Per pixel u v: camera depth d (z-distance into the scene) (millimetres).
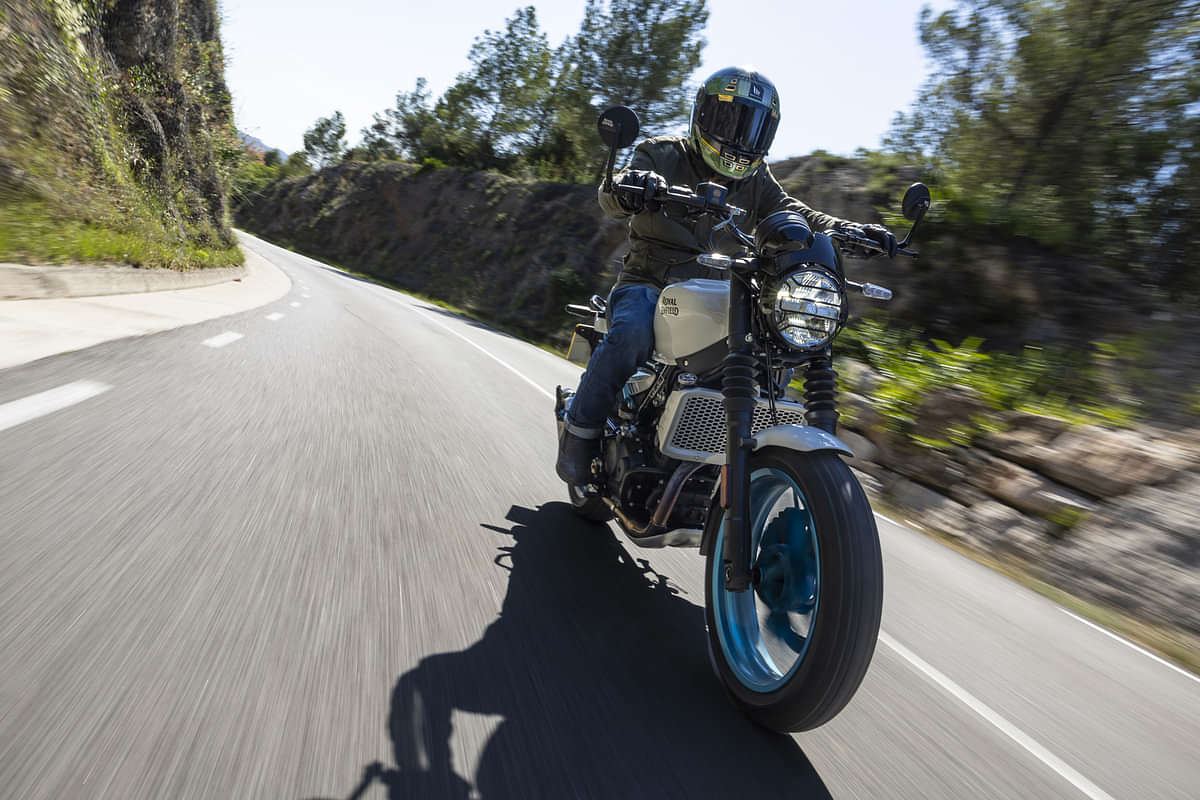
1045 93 10945
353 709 1958
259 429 4637
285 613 2404
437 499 3891
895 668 2941
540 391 8305
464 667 2281
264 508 3307
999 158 11383
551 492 4430
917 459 6535
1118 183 10195
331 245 67812
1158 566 4527
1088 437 5586
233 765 1672
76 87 13008
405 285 52094
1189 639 4035
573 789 1811
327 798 1619
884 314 10727
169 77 20359
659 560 3625
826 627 2055
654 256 3338
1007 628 3639
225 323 9242
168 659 2041
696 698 2375
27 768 1570
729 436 2447
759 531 2588
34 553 2535
